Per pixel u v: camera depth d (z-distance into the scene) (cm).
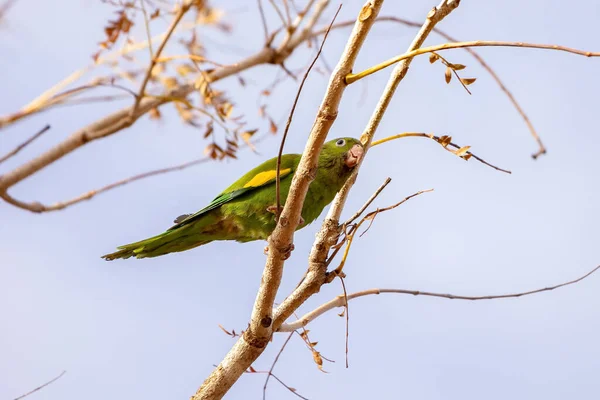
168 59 1021
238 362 1005
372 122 1080
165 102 1095
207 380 1015
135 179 995
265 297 956
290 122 836
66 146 930
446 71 870
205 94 1106
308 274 1018
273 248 920
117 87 979
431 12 1010
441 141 1002
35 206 896
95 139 947
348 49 827
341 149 1206
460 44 779
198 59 1075
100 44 1047
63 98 920
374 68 821
